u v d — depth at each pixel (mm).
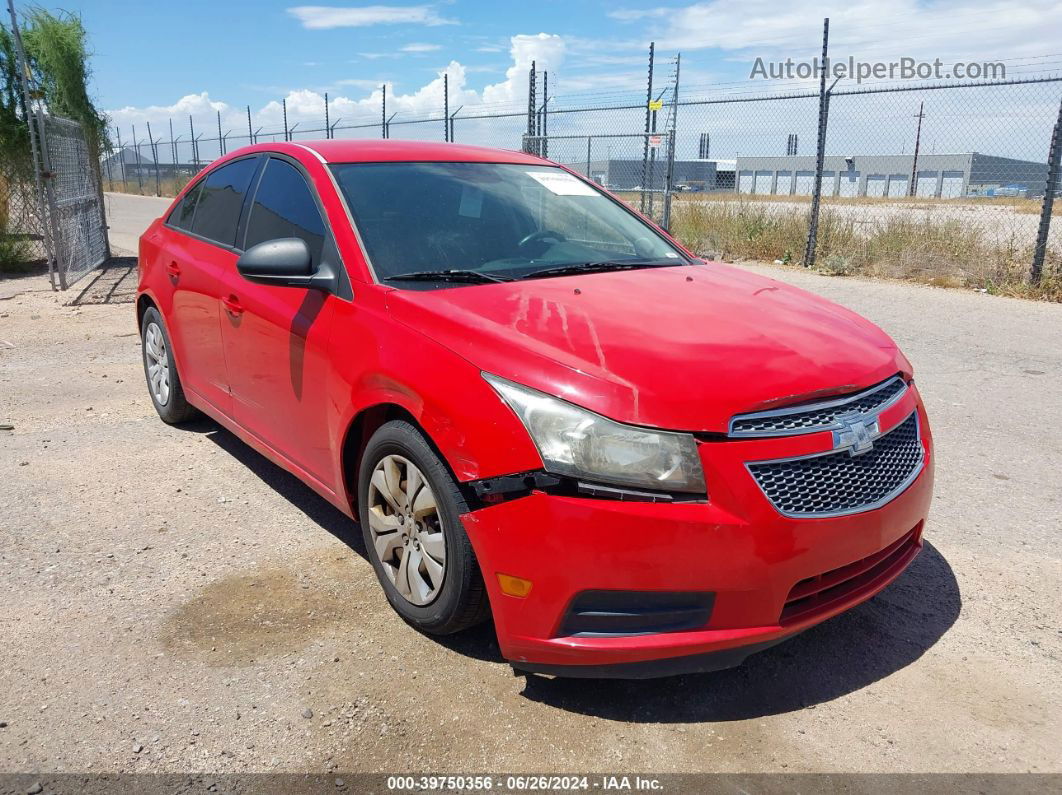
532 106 15859
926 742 2420
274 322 3535
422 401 2648
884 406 2670
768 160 46188
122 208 27578
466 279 3152
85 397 5863
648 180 14617
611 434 2312
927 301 9398
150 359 5281
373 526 3047
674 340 2611
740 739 2436
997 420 5301
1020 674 2740
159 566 3428
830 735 2455
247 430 4016
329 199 3457
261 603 3143
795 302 3223
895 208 15750
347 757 2344
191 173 31734
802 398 2436
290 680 2680
